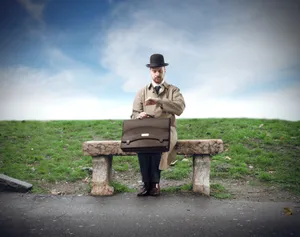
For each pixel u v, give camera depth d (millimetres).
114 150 4805
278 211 3893
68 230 3287
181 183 5758
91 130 10320
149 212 3875
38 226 3406
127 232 3223
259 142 8148
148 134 4238
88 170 6344
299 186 5379
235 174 6055
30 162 7035
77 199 4551
